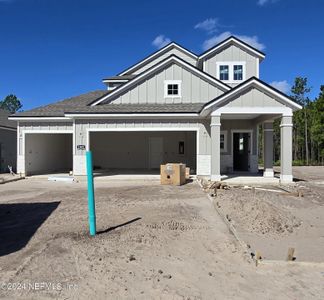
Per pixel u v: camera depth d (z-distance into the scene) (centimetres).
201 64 2241
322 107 3916
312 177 2059
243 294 443
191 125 1744
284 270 524
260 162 4366
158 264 540
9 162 2431
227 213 888
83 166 1769
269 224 782
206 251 605
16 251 602
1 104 8350
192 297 432
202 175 1741
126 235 688
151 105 1858
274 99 1545
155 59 2394
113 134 2314
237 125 2020
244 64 2158
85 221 813
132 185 1529
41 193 1309
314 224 829
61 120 1897
